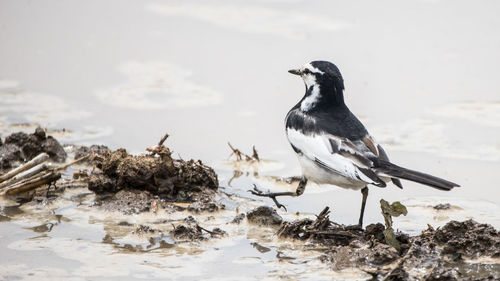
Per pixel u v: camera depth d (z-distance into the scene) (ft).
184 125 46.62
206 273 30.19
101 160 39.42
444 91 51.01
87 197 37.58
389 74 53.47
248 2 66.85
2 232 33.55
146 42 58.54
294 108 38.60
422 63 54.95
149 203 36.65
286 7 65.57
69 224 34.55
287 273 30.22
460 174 40.50
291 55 56.03
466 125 46.42
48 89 50.83
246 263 31.12
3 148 41.47
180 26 61.57
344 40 58.44
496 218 35.81
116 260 31.12
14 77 52.37
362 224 35.40
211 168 39.78
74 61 55.16
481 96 50.19
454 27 60.75
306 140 35.88
